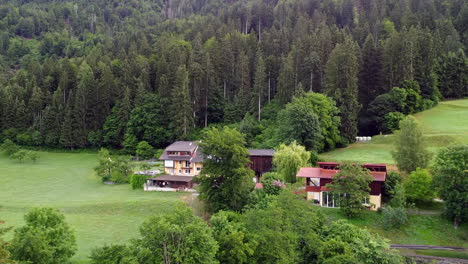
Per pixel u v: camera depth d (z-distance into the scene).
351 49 104.31
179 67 121.38
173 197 73.19
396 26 145.50
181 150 89.19
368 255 41.22
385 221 54.53
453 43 130.12
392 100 102.50
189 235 34.81
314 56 114.38
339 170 61.84
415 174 58.62
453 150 55.41
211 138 57.47
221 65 133.00
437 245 51.66
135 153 116.69
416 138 63.81
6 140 124.00
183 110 114.75
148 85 129.50
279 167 71.00
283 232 42.06
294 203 47.41
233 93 130.50
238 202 55.41
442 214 56.47
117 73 141.75
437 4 161.88
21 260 35.31
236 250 37.94
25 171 105.06
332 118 93.12
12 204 71.88
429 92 112.69
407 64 109.06
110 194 79.69
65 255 40.22
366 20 154.00
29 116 135.75
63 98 136.50
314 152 81.44
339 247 42.19
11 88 141.38
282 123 89.62
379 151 86.12
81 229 58.06
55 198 77.75
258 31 182.75
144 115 118.50
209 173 56.28
